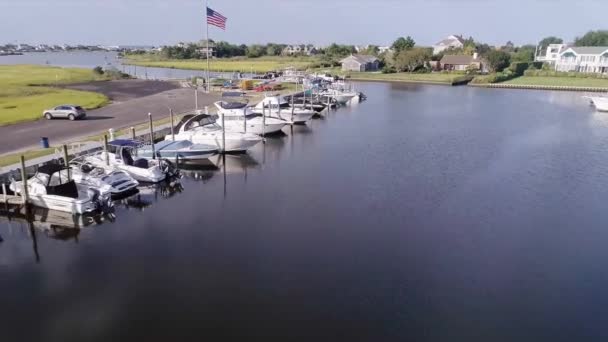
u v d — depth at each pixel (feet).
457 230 70.23
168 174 91.04
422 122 171.73
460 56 438.40
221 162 108.88
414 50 423.64
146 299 50.90
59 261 59.26
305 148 125.08
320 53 597.52
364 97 248.32
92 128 120.47
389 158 114.32
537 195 87.15
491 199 84.43
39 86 226.38
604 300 52.06
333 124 165.37
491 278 56.24
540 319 48.52
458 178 97.35
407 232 69.05
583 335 46.11
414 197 84.79
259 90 231.50
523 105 226.79
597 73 351.46
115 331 45.50
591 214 77.92
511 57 444.55
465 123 169.99
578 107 220.02
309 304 50.26
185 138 113.91
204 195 85.20
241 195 85.35
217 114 140.77
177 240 65.41
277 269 57.47
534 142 135.54
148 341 44.14
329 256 61.00
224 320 47.32
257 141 114.21
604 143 134.82
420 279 55.62
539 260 61.05
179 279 55.06
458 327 46.98
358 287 53.67
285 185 91.61
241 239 65.92
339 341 44.55
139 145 95.35
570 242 66.85
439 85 343.46
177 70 433.07
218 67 440.04
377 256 61.21
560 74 360.48
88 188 76.02
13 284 53.78
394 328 46.65
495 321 48.06
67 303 50.08
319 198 83.76
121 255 61.00
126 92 215.92
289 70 351.05
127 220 72.69
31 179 73.67
